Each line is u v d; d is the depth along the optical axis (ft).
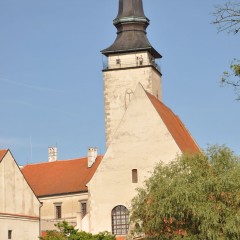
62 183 311.47
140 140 234.58
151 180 177.58
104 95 310.45
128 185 232.94
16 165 229.04
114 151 236.63
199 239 162.71
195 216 161.68
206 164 174.50
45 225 278.46
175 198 164.76
